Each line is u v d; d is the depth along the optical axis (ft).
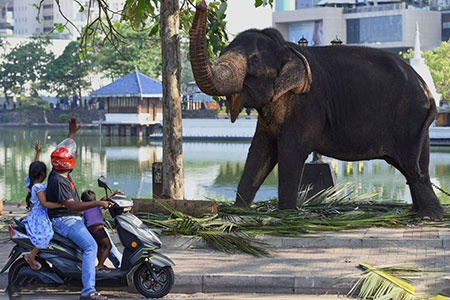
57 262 24.84
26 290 26.50
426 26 339.77
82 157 147.64
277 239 32.04
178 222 32.99
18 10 581.94
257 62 35.58
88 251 24.57
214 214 34.68
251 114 225.76
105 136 244.63
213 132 203.51
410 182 37.86
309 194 45.75
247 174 39.01
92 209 25.68
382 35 341.82
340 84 37.29
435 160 127.03
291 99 36.47
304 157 37.04
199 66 32.14
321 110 36.88
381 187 80.28
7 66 352.28
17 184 93.76
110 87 238.07
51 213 24.90
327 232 33.45
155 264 24.62
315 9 355.15
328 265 27.96
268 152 39.06
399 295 24.11
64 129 306.76
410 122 37.29
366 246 31.68
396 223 35.50
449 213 38.22
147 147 185.06
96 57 290.56
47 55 354.13
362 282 25.54
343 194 44.37
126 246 24.94
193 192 79.61
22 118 354.74
